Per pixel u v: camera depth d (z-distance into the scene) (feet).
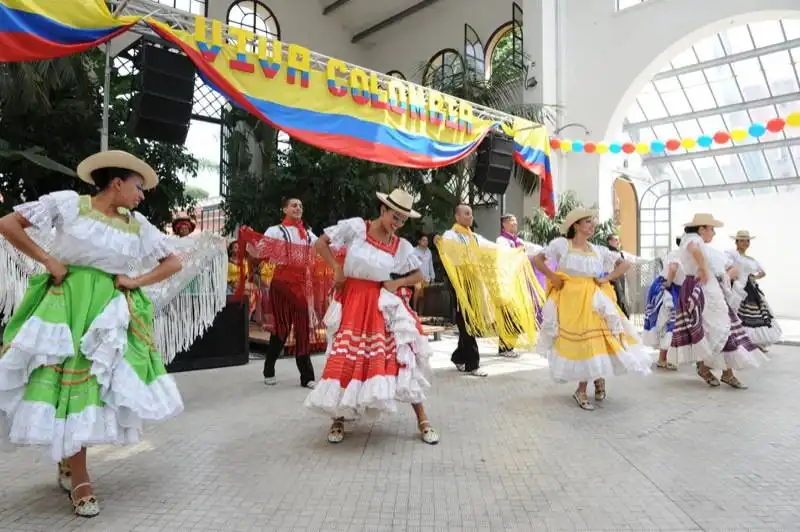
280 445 11.49
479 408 14.73
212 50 18.67
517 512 8.41
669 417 13.85
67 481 9.01
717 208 52.16
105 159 8.63
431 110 24.82
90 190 26.55
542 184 30.91
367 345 11.26
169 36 17.79
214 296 13.87
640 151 29.12
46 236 9.20
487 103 38.68
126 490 9.12
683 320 17.71
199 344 19.65
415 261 11.82
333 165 34.50
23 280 10.73
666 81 45.93
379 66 58.29
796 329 35.99
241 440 11.78
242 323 20.62
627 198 47.39
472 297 19.69
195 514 8.26
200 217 45.42
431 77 46.14
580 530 7.86
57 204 8.20
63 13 15.67
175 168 32.09
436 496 8.97
